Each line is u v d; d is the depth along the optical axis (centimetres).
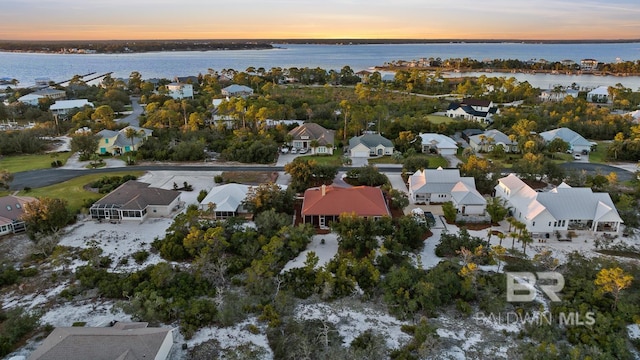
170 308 3962
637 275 4462
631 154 8806
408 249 5062
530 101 15212
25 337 3666
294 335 3647
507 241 5372
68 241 5325
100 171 8019
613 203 5966
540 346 3469
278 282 4391
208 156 9012
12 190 6969
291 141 9544
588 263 4606
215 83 18550
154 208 6091
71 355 3144
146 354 3172
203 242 4862
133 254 5028
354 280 4394
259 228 5378
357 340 3638
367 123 11169
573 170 7438
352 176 7462
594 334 3653
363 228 5088
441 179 6600
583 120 11762
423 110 13438
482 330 3812
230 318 3862
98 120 11631
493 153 8919
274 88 16512
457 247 5022
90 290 4344
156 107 12950
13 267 4678
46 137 10750
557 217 5516
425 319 3844
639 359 3459
